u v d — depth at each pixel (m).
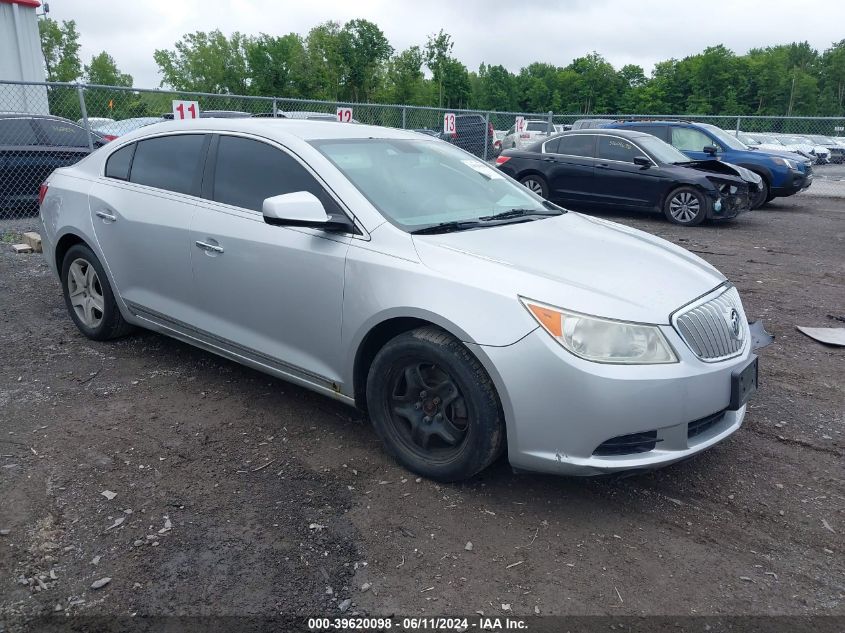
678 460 3.03
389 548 2.88
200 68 60.53
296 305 3.67
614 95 107.62
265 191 3.91
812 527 3.12
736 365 3.23
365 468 3.50
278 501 3.19
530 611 2.55
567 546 2.93
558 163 13.14
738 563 2.86
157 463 3.50
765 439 3.95
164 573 2.70
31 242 8.38
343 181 3.64
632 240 3.93
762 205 15.09
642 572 2.79
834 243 10.44
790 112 103.56
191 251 4.14
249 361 4.05
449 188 4.09
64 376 4.55
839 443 3.92
